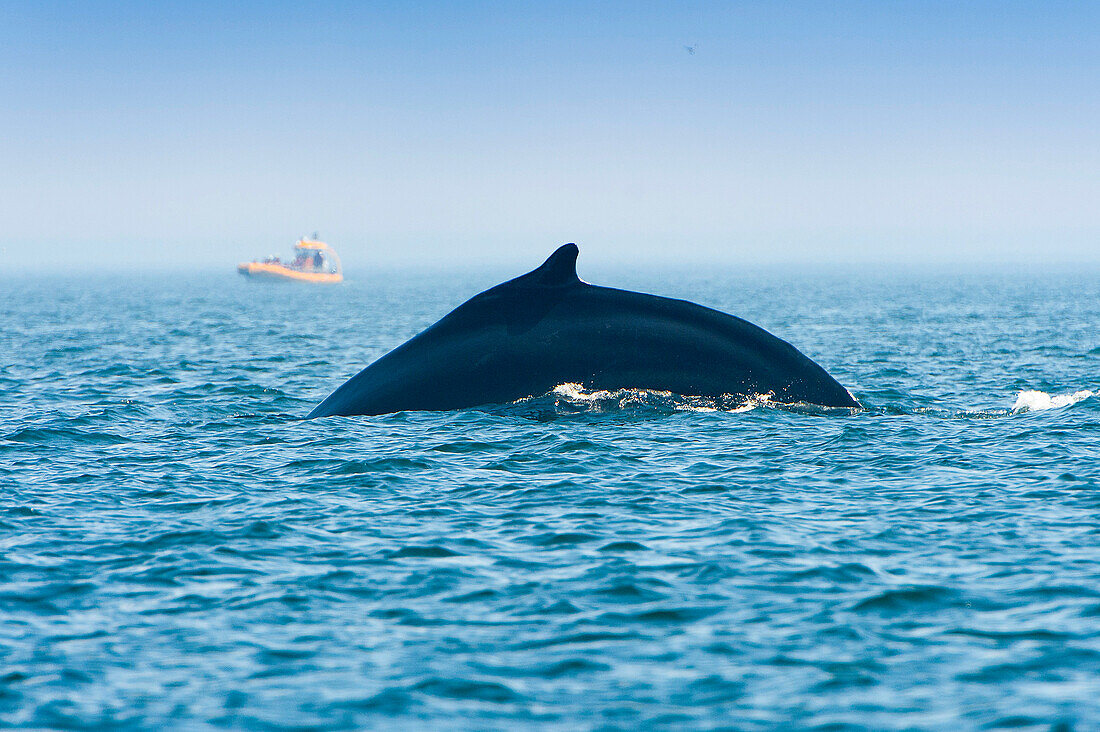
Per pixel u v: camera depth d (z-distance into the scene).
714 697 36.09
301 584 47.56
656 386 82.75
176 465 73.38
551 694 36.41
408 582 47.78
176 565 50.16
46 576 48.53
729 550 52.03
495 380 82.94
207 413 100.44
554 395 81.75
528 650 40.16
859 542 53.31
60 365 161.00
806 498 62.59
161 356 180.00
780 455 73.12
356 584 47.56
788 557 50.78
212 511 60.50
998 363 156.12
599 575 48.44
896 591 45.81
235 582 47.81
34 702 35.75
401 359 87.19
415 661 39.09
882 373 140.38
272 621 43.16
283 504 62.03
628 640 41.03
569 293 84.88
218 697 36.22
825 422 82.88
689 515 58.88
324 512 60.19
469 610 44.34
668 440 76.75
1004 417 87.81
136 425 91.00
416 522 58.00
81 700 35.97
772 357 86.00
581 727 34.06
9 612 44.00
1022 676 37.28
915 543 53.16
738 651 39.91
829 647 40.12
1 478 69.19
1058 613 42.97
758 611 43.91
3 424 92.50
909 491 64.06
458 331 85.94
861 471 69.12
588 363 82.69
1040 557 50.38
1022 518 57.62
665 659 39.25
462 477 68.19
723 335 85.25
